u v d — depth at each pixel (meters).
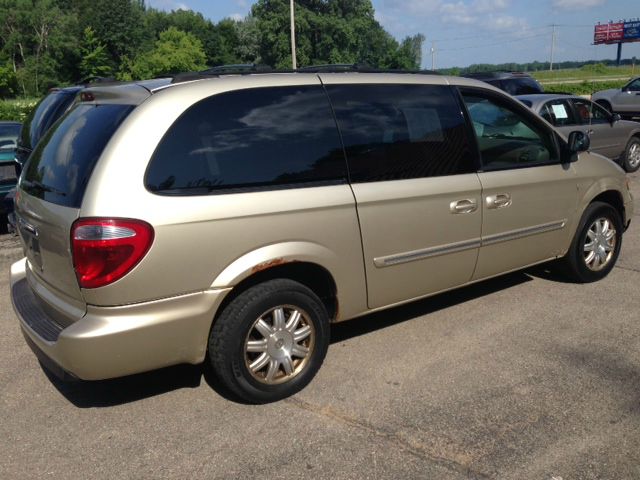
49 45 75.69
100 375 3.21
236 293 3.57
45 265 3.53
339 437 3.34
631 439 3.26
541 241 5.08
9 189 7.64
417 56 75.38
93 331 3.14
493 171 4.62
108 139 3.27
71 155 3.48
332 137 3.83
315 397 3.76
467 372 4.03
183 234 3.24
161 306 3.25
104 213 3.10
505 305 5.17
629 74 65.69
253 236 3.45
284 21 61.56
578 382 3.86
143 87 3.54
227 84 3.55
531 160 4.95
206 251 3.31
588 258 5.56
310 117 3.78
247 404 3.71
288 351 3.71
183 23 96.94
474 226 4.50
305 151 3.71
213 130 3.44
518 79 14.03
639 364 4.09
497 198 4.62
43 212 3.43
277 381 3.70
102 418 3.60
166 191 3.24
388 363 4.18
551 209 5.07
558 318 4.88
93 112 3.65
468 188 4.41
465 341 4.50
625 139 11.59
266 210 3.48
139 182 3.18
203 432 3.42
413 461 3.12
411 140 4.18
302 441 3.31
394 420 3.49
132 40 79.38
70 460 3.21
